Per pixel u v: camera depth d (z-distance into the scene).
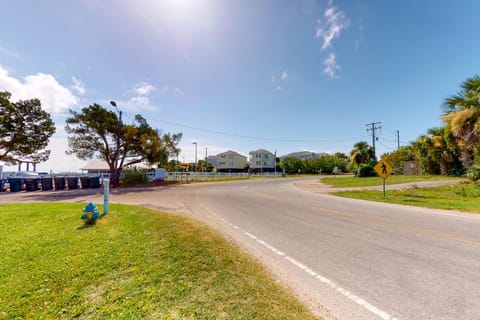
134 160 22.25
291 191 15.47
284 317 2.20
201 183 24.03
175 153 24.91
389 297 2.62
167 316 2.16
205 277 2.95
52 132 20.45
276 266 3.46
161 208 8.74
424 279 3.04
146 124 21.77
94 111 18.88
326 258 3.79
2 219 6.05
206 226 5.66
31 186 16.98
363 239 4.81
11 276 2.87
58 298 2.43
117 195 13.32
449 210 8.16
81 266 3.18
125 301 2.39
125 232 4.89
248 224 6.15
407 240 4.73
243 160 70.69
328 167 60.12
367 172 28.41
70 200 11.13
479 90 11.71
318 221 6.50
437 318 2.23
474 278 3.06
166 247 4.00
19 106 18.33
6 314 2.17
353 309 2.38
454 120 12.39
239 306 2.34
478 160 14.65
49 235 4.62
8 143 17.94
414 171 27.17
